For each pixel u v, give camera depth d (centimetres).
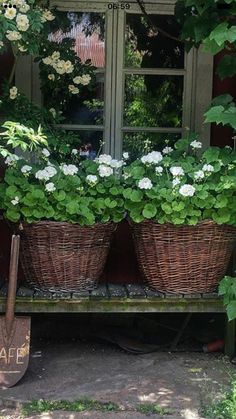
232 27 344
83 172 389
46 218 376
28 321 375
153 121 469
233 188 371
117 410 348
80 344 454
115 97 464
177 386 378
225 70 405
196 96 463
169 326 460
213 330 460
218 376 395
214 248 387
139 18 459
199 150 455
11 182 370
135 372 400
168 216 375
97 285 409
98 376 393
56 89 454
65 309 392
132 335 457
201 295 394
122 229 451
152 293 396
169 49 463
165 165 382
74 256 384
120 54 460
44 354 432
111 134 466
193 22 386
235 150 387
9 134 326
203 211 377
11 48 428
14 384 373
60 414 342
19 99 415
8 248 454
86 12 455
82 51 459
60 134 429
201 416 342
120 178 383
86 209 371
